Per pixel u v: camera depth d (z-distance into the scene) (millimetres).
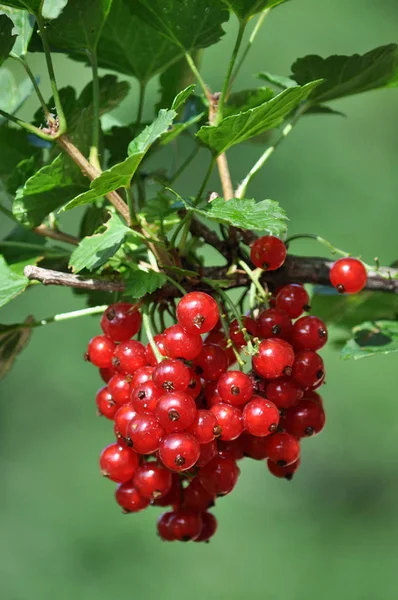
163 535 425
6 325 442
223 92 435
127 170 395
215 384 407
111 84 459
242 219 390
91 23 433
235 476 409
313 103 464
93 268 409
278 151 1096
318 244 1061
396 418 1090
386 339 452
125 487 419
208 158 1047
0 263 436
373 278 461
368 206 1083
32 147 468
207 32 450
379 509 1076
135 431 395
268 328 414
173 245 422
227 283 426
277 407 412
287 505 1102
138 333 427
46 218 463
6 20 419
